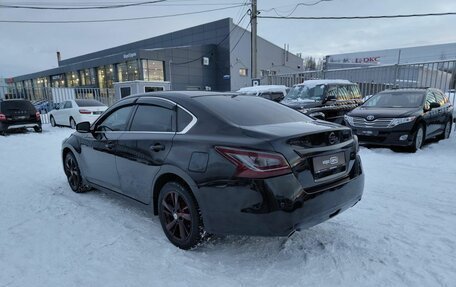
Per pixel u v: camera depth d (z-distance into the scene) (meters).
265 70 37.78
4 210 4.22
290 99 10.79
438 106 8.14
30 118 12.95
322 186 2.80
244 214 2.64
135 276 2.72
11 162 7.39
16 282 2.65
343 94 10.81
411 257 2.97
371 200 4.43
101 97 21.66
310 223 2.74
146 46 41.94
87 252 3.11
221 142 2.79
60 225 3.73
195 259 2.99
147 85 25.09
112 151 3.94
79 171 4.82
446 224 3.64
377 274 2.71
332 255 3.02
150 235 3.47
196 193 2.88
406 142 7.22
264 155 2.58
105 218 3.93
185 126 3.18
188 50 32.75
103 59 33.97
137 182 3.62
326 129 2.96
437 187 4.92
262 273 2.75
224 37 33.94
